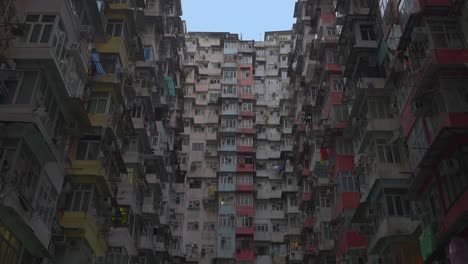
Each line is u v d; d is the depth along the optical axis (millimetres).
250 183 47250
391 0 22078
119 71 25078
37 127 15359
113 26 26094
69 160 21078
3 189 13844
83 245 20219
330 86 31781
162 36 35656
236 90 53219
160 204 35469
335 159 28938
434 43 17250
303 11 44312
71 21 19016
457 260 14156
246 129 50469
